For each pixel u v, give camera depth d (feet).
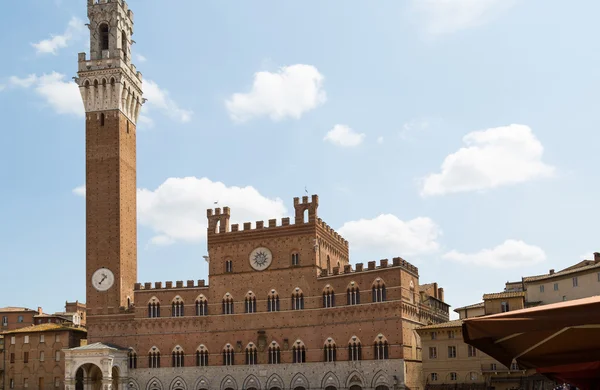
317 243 440.45
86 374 449.89
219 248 461.78
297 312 433.48
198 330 454.40
